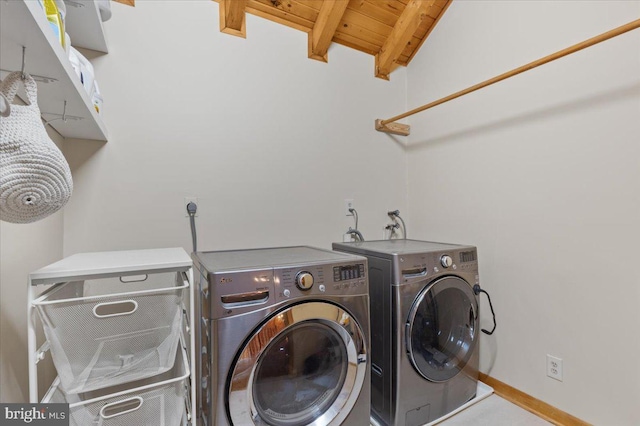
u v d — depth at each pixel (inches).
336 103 89.9
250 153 76.2
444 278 64.1
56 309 35.8
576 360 61.5
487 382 77.5
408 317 59.5
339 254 60.8
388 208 99.8
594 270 59.0
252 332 43.2
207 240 71.1
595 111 58.6
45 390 47.9
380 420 62.7
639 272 53.3
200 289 51.1
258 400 45.9
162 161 66.3
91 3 47.3
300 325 47.4
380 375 62.4
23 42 27.9
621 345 55.5
